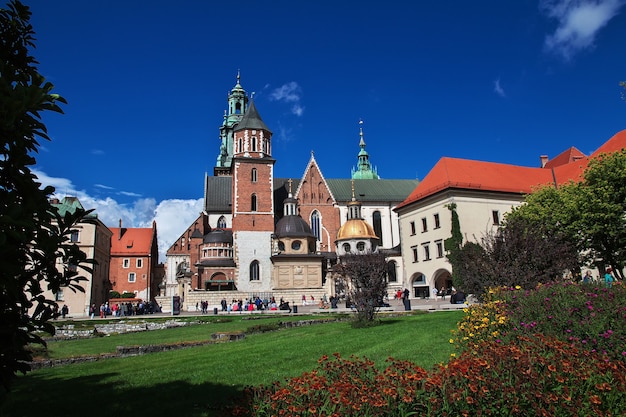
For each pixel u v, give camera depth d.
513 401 7.95
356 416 7.67
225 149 112.56
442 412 7.74
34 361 18.80
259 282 74.56
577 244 41.44
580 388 8.47
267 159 78.81
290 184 81.50
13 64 7.33
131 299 79.12
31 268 6.24
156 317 46.44
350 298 29.20
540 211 44.25
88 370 17.28
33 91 6.02
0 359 5.79
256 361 17.06
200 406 11.45
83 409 11.65
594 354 10.30
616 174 39.94
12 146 5.99
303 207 84.69
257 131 79.88
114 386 14.11
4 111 5.75
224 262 75.25
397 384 8.39
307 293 69.69
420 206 67.44
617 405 8.28
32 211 6.00
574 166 68.69
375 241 77.50
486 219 62.84
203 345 23.97
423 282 66.38
